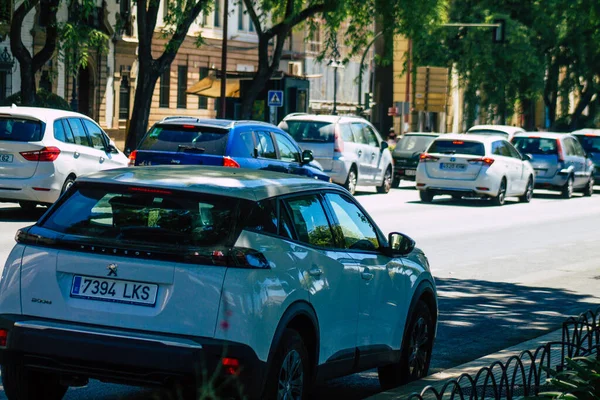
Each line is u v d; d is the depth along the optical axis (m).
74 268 13.39
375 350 16.38
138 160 38.91
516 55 122.62
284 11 84.94
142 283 13.20
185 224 13.41
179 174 14.40
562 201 72.94
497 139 66.31
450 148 64.50
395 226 47.97
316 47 139.38
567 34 134.88
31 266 13.58
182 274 13.05
